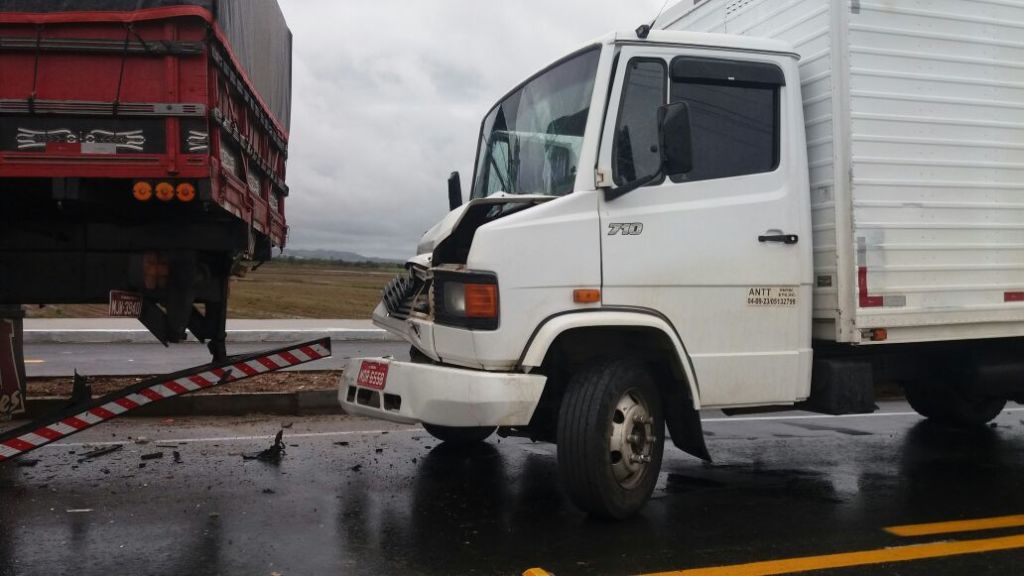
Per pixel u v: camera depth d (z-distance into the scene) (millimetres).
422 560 4051
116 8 4367
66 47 4336
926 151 5402
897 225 5285
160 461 6062
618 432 4648
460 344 4539
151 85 4430
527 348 4434
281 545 4238
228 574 3818
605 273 4605
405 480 5633
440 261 5000
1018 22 5770
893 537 4535
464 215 4918
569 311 4516
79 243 4980
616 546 4305
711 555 4188
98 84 4387
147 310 5105
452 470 5938
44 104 4332
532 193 5184
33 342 15156
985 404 7688
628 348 4961
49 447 6441
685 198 4859
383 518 4746
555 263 4484
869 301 5164
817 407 5402
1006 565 4102
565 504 5098
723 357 4914
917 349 5996
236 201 5094
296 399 8117
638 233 4695
